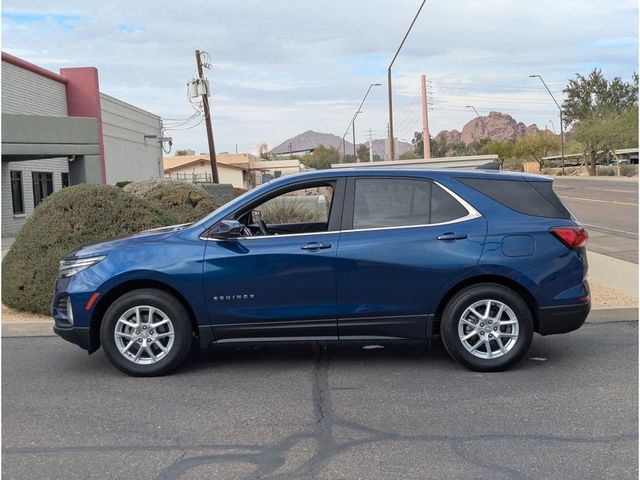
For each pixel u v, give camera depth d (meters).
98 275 5.85
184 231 6.01
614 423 4.64
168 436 4.54
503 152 97.06
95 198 8.88
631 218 21.94
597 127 68.12
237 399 5.28
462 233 5.79
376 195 5.98
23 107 23.94
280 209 11.49
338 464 4.04
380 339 5.89
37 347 7.27
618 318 7.95
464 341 5.80
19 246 8.73
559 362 6.16
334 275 5.77
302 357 6.49
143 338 5.88
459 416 4.81
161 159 44.09
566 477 3.82
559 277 5.78
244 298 5.81
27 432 4.66
